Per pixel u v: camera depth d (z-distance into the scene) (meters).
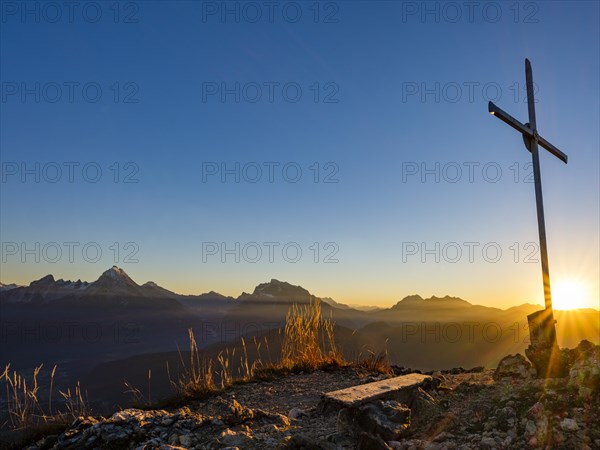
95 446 5.63
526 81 8.77
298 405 7.77
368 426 5.32
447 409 6.20
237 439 5.50
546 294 7.69
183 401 8.12
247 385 9.13
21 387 7.07
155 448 5.34
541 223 8.14
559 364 6.77
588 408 4.78
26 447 6.18
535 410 4.96
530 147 8.52
